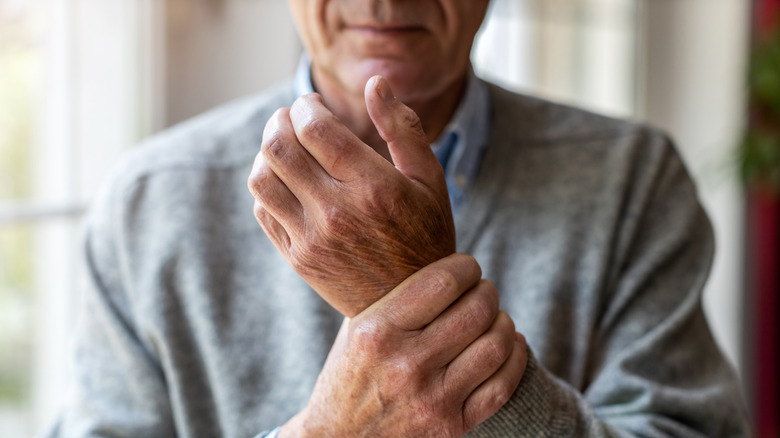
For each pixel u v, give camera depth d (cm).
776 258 236
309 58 84
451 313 47
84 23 116
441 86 72
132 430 76
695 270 79
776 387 238
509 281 76
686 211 81
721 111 222
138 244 80
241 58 132
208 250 78
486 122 84
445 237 48
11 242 107
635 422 65
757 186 220
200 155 83
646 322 74
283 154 43
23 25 107
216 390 75
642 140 84
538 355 73
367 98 45
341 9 67
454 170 80
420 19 66
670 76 217
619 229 78
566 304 75
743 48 224
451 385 47
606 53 203
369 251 46
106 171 120
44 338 113
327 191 44
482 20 72
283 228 47
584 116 87
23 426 111
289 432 54
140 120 123
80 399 78
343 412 50
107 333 80
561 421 53
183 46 126
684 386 72
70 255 116
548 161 82
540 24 185
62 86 113
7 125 106
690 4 216
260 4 132
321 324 74
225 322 76
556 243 77
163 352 76
